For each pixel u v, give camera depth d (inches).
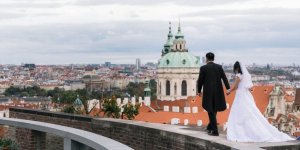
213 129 697.6
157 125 808.3
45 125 655.8
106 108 2299.5
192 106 5172.2
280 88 6161.4
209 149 647.8
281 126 5017.2
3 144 792.9
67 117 1003.9
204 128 767.7
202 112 4530.0
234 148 588.1
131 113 2630.4
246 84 686.5
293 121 5068.9
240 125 674.8
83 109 3174.2
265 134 675.4
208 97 698.8
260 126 679.1
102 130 906.1
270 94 6127.0
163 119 4215.1
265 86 6318.9
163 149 749.9
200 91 714.2
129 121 872.3
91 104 3816.4
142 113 4439.0
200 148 666.2
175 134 719.7
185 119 3959.2
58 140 930.1
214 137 676.1
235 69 705.0
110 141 497.0
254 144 651.5
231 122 680.4
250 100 689.0
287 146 651.5
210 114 699.4
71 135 564.7
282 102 6122.1
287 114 5748.0
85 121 953.5
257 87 6363.2
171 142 729.6
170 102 6264.8
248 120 676.1
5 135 906.1
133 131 826.8
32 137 839.7
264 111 6043.3
